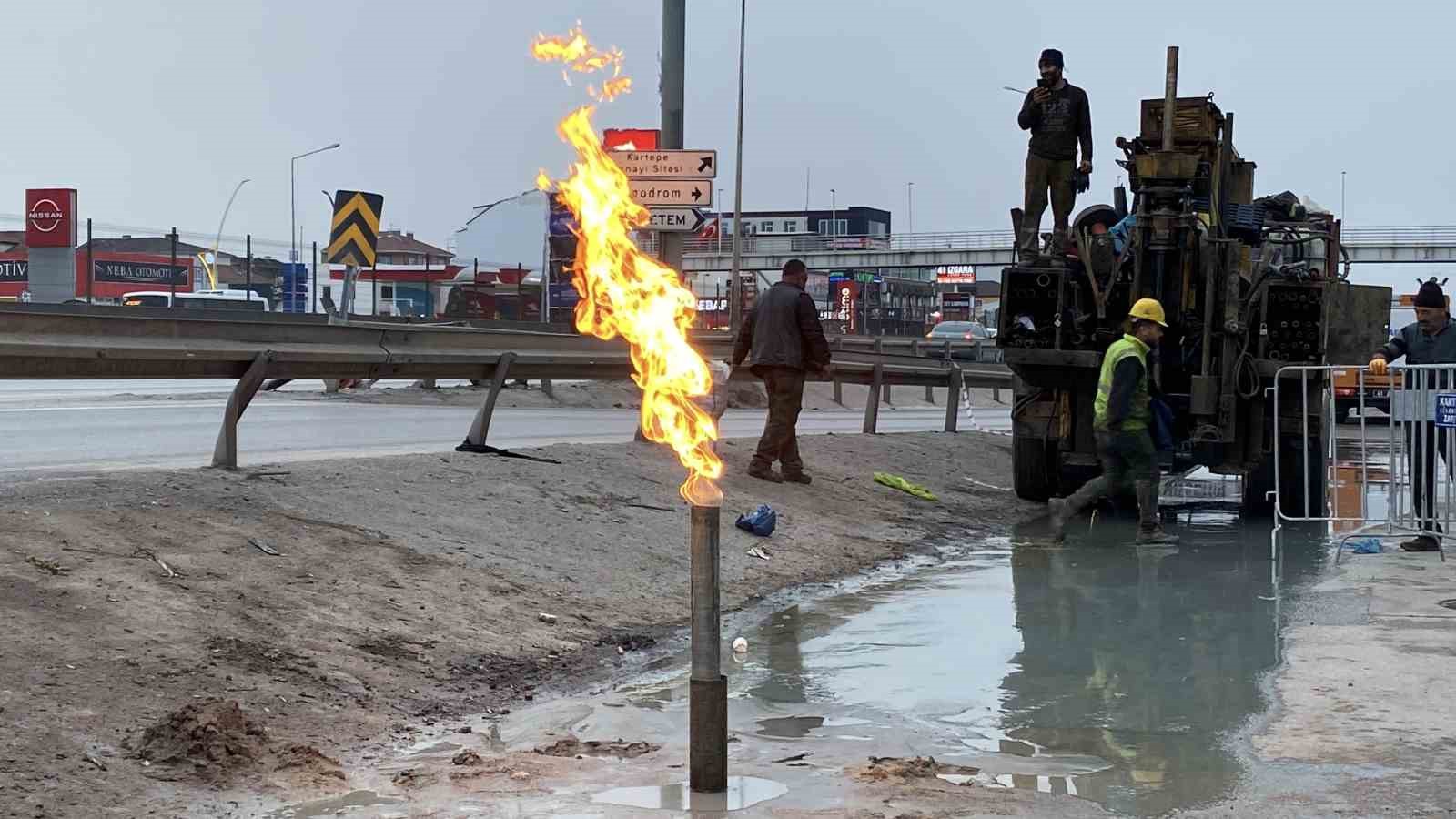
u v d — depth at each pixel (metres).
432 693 7.13
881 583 10.98
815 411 32.19
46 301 53.31
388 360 12.34
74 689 6.12
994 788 5.75
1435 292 12.80
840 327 56.09
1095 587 10.80
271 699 6.55
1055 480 15.95
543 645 8.26
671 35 16.44
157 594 7.38
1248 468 14.26
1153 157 14.10
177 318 10.71
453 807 5.40
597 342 15.25
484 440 13.06
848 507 14.07
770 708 7.12
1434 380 12.68
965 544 13.26
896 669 8.00
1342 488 14.78
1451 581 10.98
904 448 18.62
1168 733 6.64
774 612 9.73
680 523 11.78
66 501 8.76
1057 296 14.57
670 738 6.50
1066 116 15.00
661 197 16.14
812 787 5.72
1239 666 8.01
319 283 65.44
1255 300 14.20
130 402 22.59
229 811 5.29
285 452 14.38
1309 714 6.94
